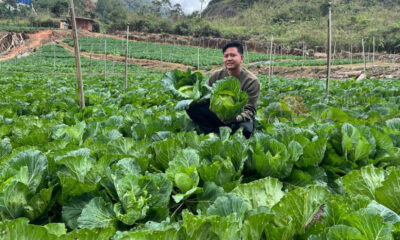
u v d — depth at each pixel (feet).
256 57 221.87
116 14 364.38
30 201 7.50
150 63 191.93
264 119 19.26
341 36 270.05
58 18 332.60
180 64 190.90
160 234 5.27
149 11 444.14
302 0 417.49
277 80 83.92
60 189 8.29
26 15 370.94
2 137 14.83
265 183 7.74
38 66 148.36
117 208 7.56
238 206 6.55
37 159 8.48
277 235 5.92
